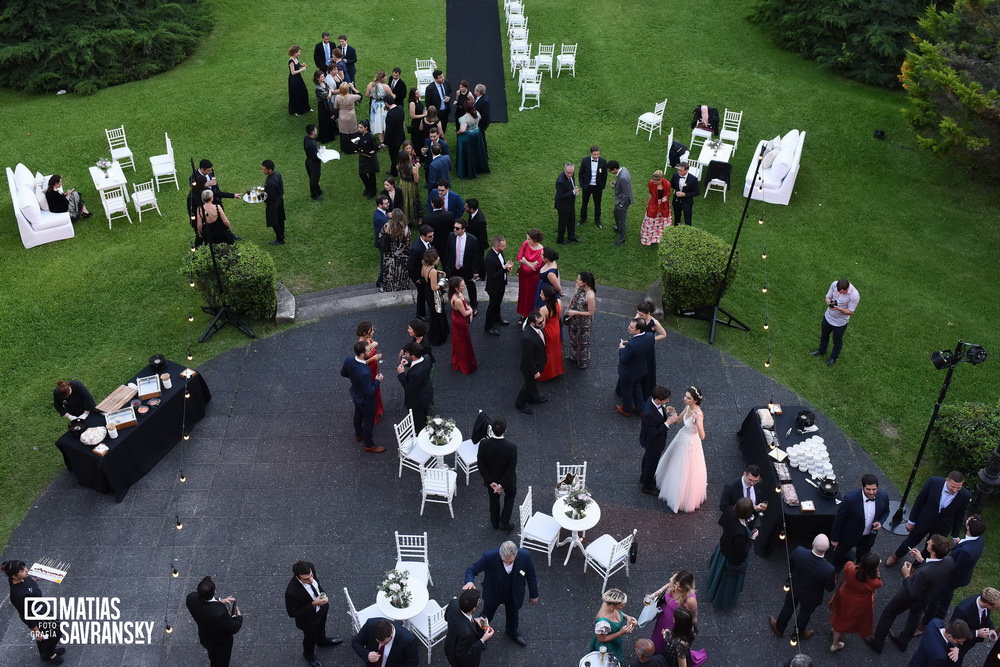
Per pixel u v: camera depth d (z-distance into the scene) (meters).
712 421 12.03
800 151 16.59
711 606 9.59
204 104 19.39
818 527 9.89
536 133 18.61
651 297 14.05
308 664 8.92
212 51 21.50
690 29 22.45
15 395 12.21
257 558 10.02
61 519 10.46
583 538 10.17
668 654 7.93
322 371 12.72
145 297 14.09
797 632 9.03
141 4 21.08
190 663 8.95
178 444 11.47
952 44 16.45
